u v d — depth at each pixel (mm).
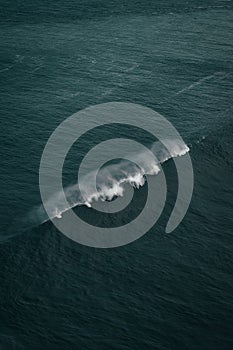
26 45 104188
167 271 48906
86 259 48938
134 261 49688
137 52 104625
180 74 94500
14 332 40906
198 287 47219
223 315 44219
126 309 44156
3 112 75750
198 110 80500
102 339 41156
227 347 41219
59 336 41031
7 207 54531
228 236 54438
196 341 41625
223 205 59250
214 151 68625
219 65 99438
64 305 43812
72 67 94875
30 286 45156
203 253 51719
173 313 44125
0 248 48594
